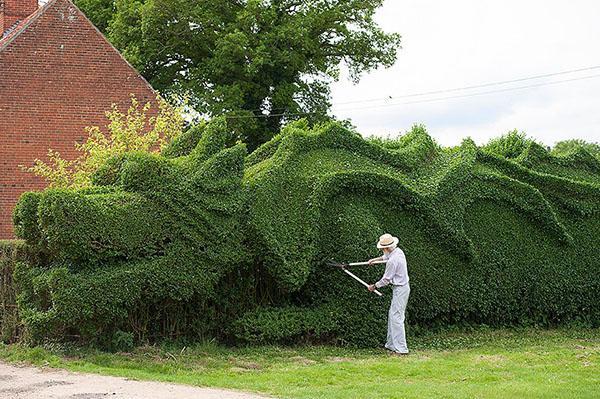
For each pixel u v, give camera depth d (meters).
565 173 17.27
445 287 14.59
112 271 11.41
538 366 11.49
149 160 12.03
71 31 23.72
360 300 13.09
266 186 12.91
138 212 11.74
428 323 14.63
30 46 23.22
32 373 10.00
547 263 15.95
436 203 14.51
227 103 29.92
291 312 12.84
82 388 8.98
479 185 15.34
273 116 32.75
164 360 11.20
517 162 16.91
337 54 33.91
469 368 11.24
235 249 12.33
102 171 12.90
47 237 11.18
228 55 30.53
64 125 23.36
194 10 30.42
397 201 14.15
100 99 23.83
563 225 16.23
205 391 9.03
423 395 9.09
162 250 11.84
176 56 32.75
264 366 11.16
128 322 11.88
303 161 13.74
